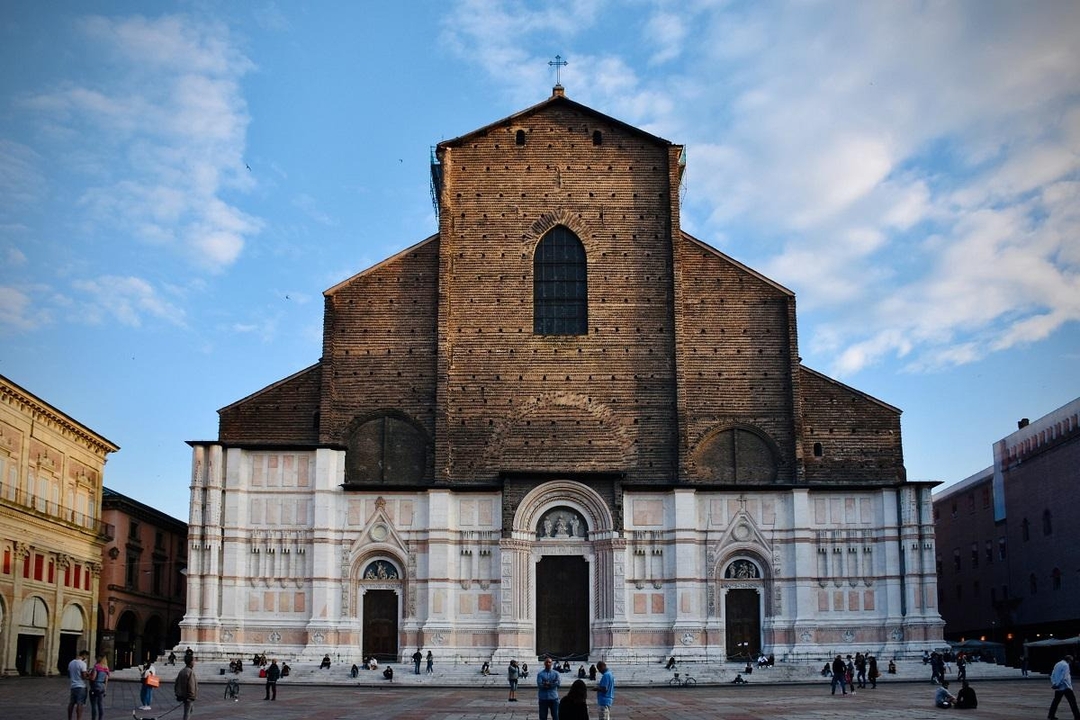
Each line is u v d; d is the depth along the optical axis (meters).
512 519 74.44
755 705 49.84
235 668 68.31
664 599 74.19
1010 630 99.38
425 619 73.19
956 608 113.62
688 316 79.06
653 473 76.12
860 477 76.25
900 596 74.12
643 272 79.62
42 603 78.38
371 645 73.56
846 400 77.44
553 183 81.12
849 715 43.25
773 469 76.56
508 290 79.25
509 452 76.50
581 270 80.19
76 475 85.00
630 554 74.69
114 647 92.75
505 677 69.00
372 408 76.81
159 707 48.88
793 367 77.69
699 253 80.19
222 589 73.06
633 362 78.00
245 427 76.25
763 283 79.44
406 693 60.38
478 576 74.25
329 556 73.56
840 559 74.88
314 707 49.06
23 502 75.00
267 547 73.88
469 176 81.25
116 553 92.81
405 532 74.44
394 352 77.81
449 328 78.19
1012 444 99.19
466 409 77.06
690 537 74.44
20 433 74.81
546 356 78.06
